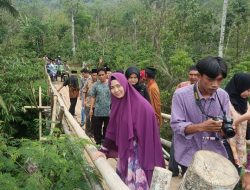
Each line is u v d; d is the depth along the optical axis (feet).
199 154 8.04
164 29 65.41
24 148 11.08
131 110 10.98
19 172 11.51
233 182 7.39
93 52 95.50
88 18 152.46
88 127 26.86
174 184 15.10
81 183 10.62
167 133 26.35
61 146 11.26
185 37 69.56
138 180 10.98
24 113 33.06
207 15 74.38
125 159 11.15
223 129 8.44
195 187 7.59
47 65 75.82
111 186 8.48
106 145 11.79
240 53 64.59
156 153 11.07
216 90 9.00
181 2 78.07
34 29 112.27
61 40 138.10
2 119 30.35
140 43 86.33
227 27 80.12
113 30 130.11
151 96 18.20
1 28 95.50
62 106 23.70
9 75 33.55
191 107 9.00
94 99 22.54
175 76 39.65
